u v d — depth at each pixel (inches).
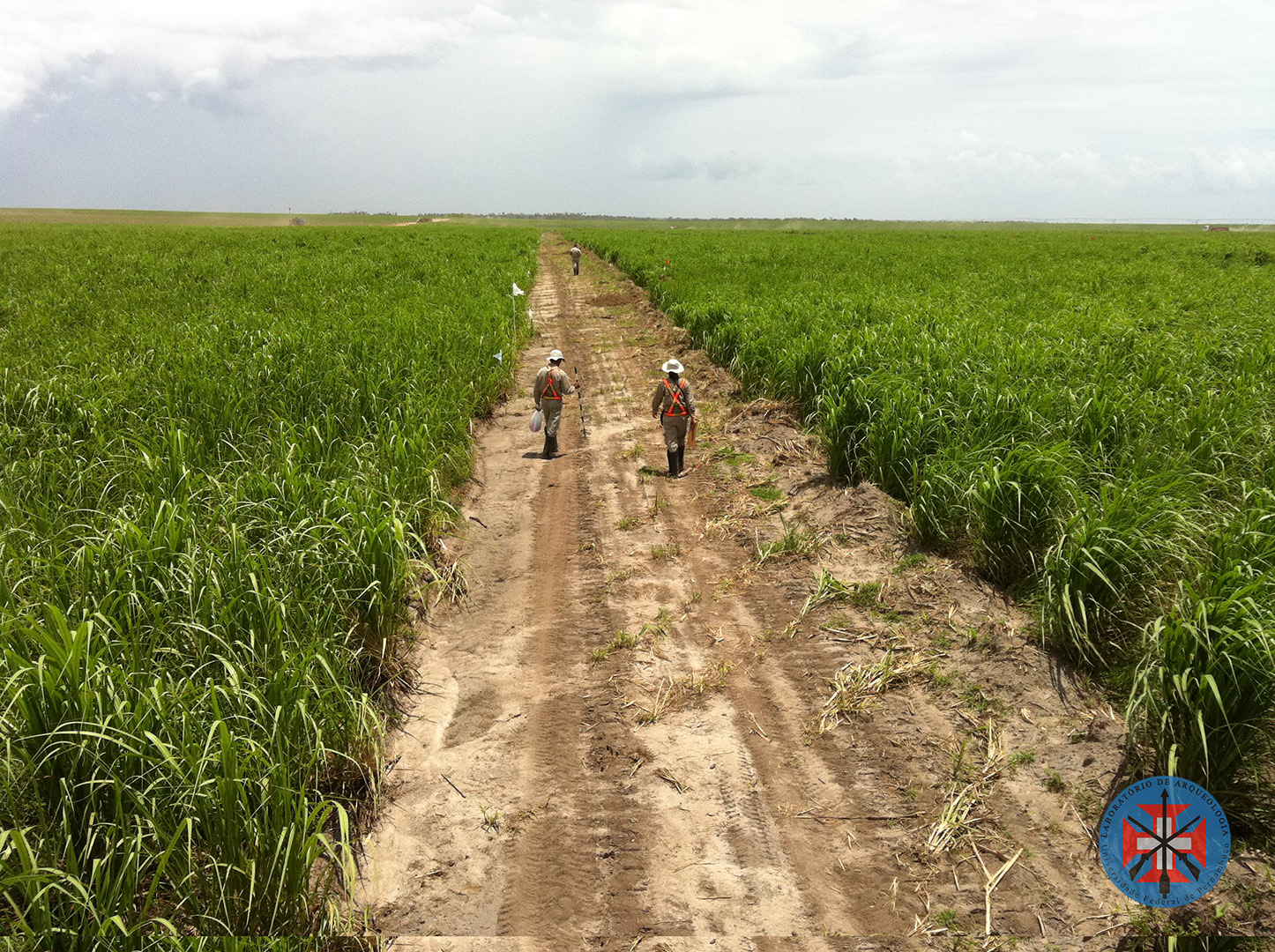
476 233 2610.7
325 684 186.9
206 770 142.4
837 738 190.9
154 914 136.0
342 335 509.7
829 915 144.3
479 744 197.3
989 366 372.8
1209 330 500.7
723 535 311.1
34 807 139.0
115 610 181.3
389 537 222.5
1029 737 180.7
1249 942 129.9
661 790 178.4
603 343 751.1
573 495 367.2
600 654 233.0
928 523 270.2
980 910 142.3
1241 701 148.5
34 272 1087.0
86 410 336.2
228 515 230.7
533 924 145.4
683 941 140.4
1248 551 189.2
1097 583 199.6
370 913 148.5
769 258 1389.0
